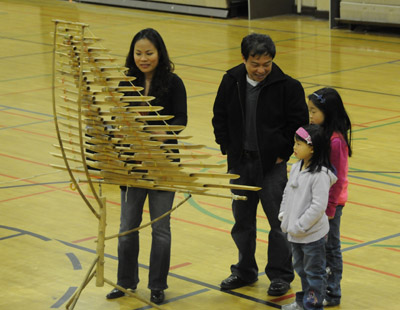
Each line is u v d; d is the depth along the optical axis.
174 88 9.68
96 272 8.88
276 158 9.61
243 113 9.66
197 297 9.85
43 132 19.11
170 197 9.59
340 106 8.97
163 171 8.38
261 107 9.55
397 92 22.91
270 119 9.57
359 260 11.06
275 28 35.78
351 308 9.45
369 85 23.86
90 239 12.06
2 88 24.39
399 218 12.93
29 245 11.80
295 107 9.53
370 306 9.52
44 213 13.32
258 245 11.69
